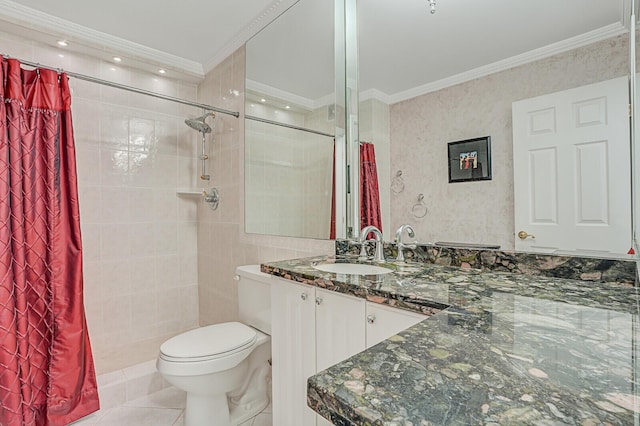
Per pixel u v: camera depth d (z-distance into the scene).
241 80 2.30
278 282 1.44
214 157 2.60
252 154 2.21
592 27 0.98
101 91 2.31
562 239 1.07
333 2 1.73
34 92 1.80
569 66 1.02
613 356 0.52
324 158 1.81
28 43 2.03
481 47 1.23
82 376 1.84
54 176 1.84
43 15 1.94
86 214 2.23
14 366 1.62
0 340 1.59
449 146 1.34
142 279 2.48
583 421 0.35
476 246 1.28
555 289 0.96
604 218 0.98
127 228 2.41
